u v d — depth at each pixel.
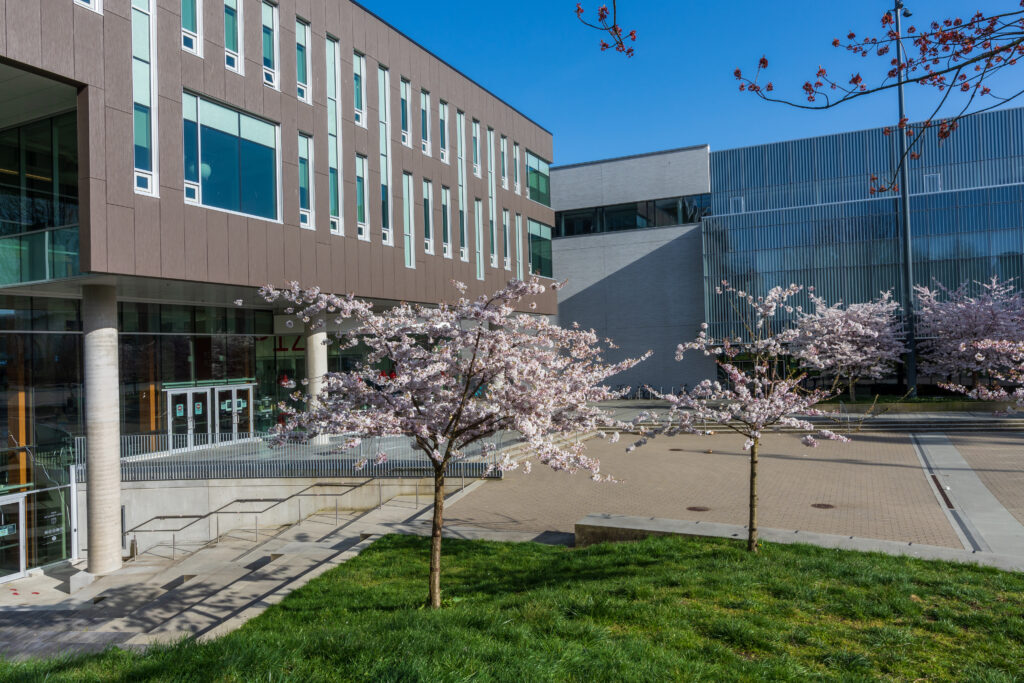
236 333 24.98
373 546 14.18
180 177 16.25
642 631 7.24
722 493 18.34
